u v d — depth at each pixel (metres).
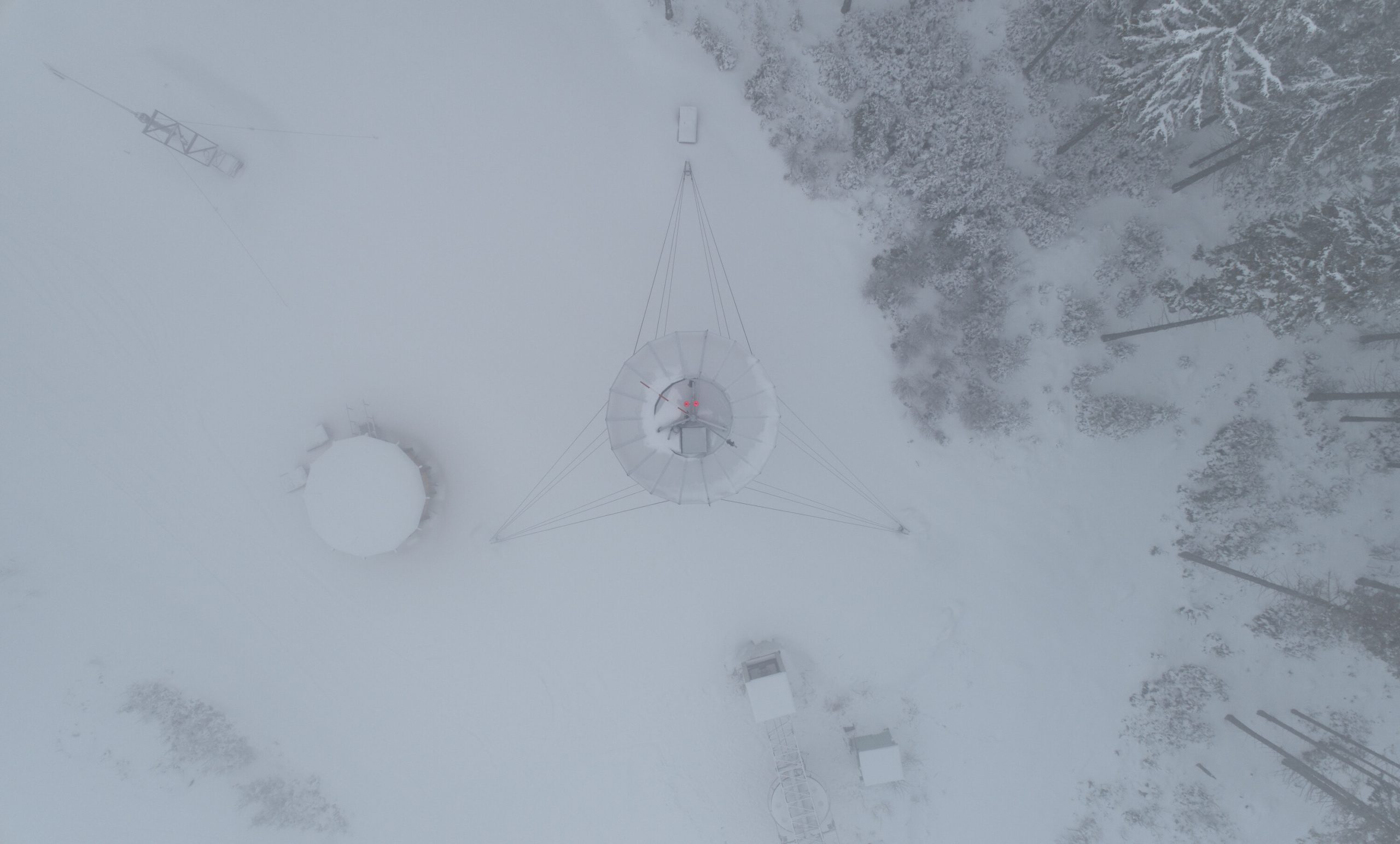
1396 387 26.78
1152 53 23.61
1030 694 28.92
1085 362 28.14
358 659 30.16
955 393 28.25
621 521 29.41
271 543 30.25
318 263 29.62
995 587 28.92
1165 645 28.55
